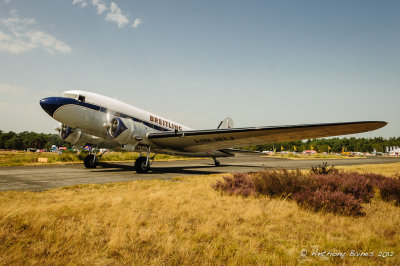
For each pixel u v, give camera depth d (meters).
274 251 3.05
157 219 4.16
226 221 4.20
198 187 7.69
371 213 5.29
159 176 11.16
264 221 4.32
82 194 6.21
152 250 2.90
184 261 2.65
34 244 2.93
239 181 7.52
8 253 2.64
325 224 4.30
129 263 2.55
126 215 4.09
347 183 6.71
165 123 15.47
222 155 21.17
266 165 24.06
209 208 5.07
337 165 24.77
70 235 3.19
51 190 6.80
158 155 30.69
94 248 2.89
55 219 3.79
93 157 15.02
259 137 11.84
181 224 3.90
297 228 4.03
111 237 3.18
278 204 5.53
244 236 3.56
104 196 5.85
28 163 17.77
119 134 11.85
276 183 6.48
